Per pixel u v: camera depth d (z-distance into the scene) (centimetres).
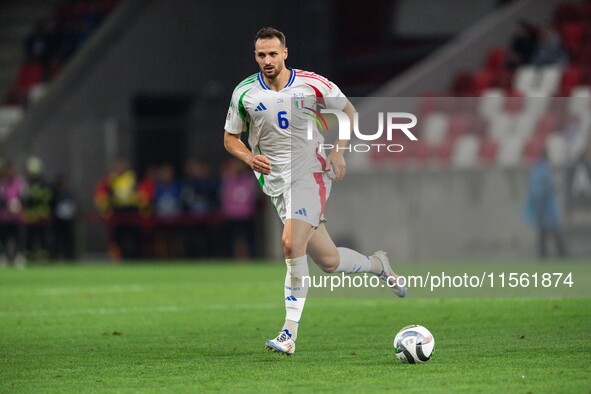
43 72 9481
